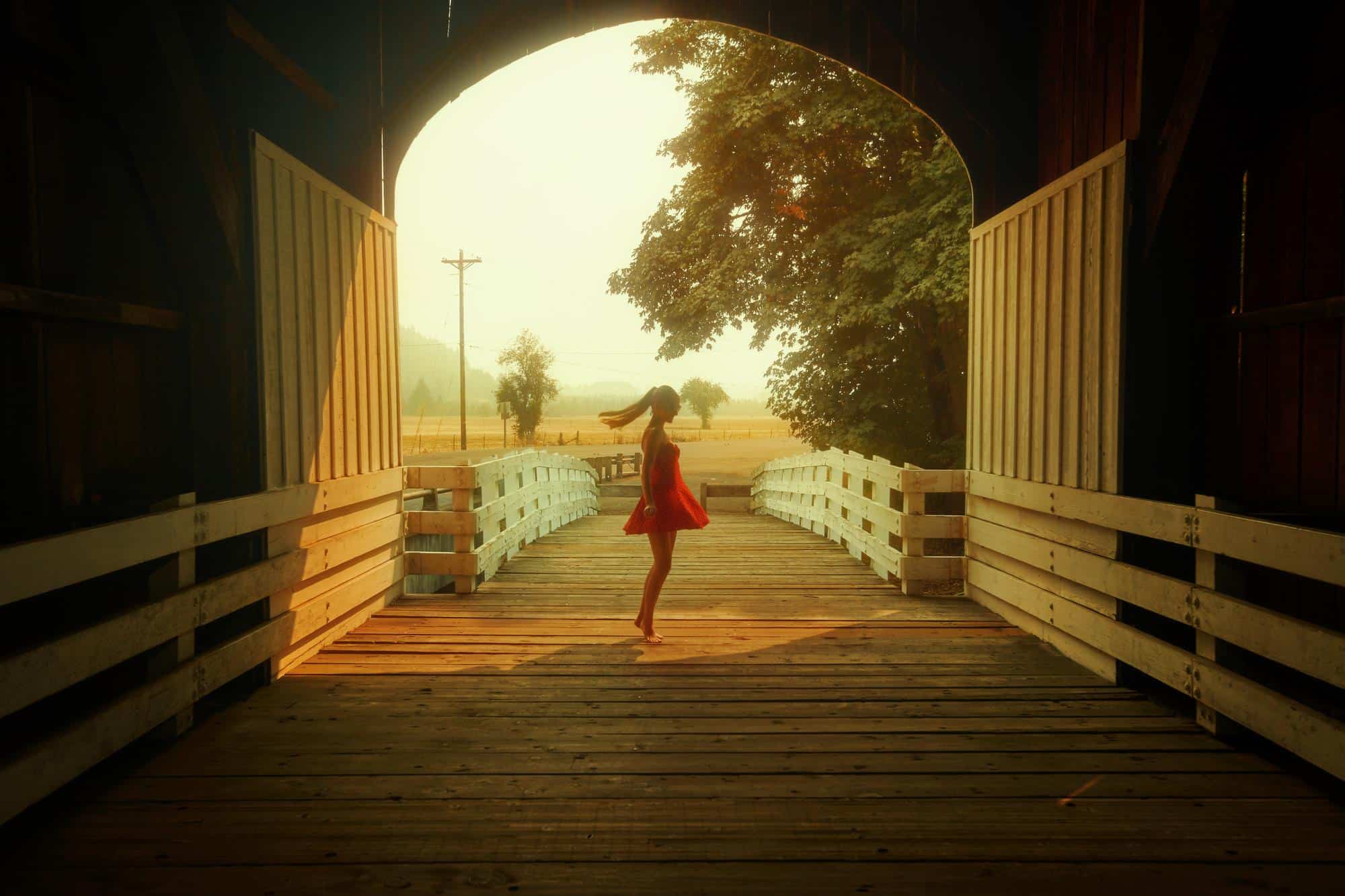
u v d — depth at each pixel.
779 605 6.47
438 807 3.03
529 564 8.50
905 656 5.04
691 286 17.83
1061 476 5.15
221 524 3.86
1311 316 3.72
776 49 15.27
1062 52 5.91
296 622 4.70
